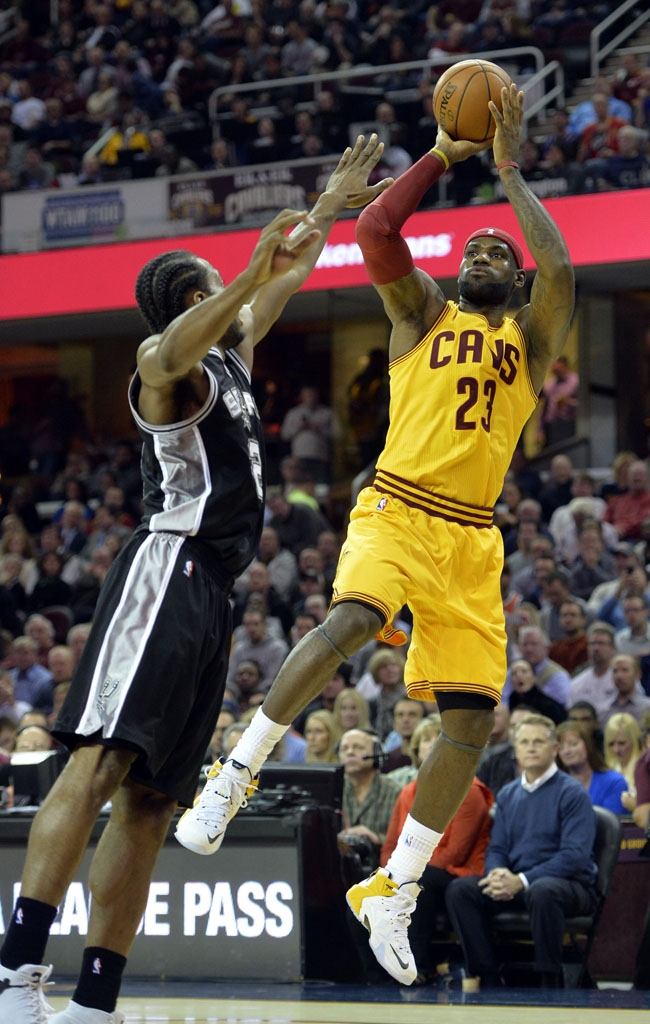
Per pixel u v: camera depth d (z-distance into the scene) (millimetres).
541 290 6105
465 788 6000
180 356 4664
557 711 13375
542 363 6215
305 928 9172
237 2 28938
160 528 5000
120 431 28750
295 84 25078
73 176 24922
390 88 24344
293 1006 7395
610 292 23594
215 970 9312
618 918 10750
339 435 24688
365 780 11125
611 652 13875
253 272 4598
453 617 5898
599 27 24203
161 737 4750
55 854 4621
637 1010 7297
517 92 6188
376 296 23531
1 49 30141
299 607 18172
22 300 23250
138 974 9461
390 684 14031
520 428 6207
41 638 18453
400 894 5910
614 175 20188
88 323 24609
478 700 5977
